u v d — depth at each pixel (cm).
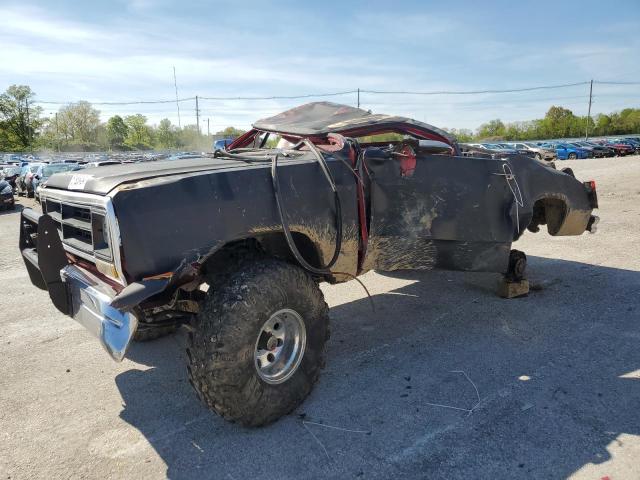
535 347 412
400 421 312
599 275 601
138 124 10119
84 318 327
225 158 388
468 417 314
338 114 455
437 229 403
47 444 301
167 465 279
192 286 329
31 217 380
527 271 626
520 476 259
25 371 399
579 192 532
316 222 338
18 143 10531
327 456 281
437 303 526
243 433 306
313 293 323
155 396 357
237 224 302
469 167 410
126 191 275
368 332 457
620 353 394
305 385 322
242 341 284
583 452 276
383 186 376
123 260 273
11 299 590
